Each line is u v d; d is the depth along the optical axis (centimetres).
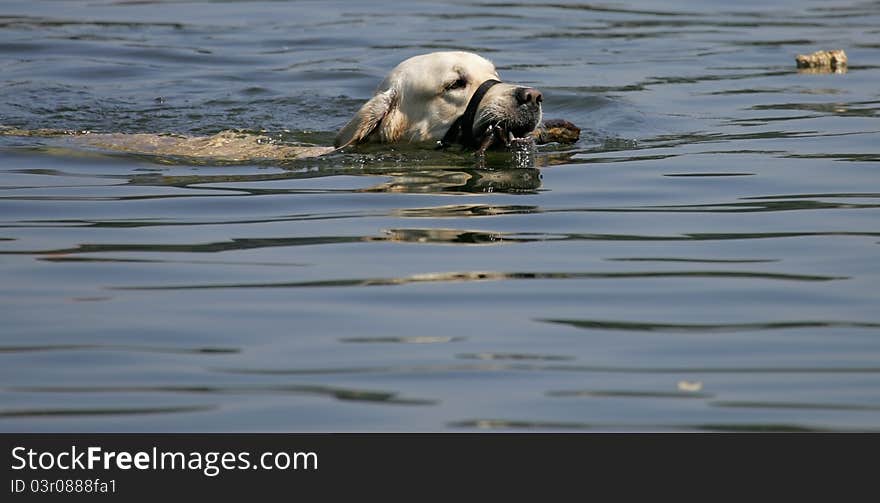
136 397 1555
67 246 2191
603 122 3291
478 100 2883
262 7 5338
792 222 2286
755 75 3956
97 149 3011
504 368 1631
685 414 1497
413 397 1547
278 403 1536
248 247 2170
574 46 4466
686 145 2984
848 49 4391
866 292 1894
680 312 1827
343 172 2758
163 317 1822
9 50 4375
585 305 1859
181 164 2883
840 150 2873
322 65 4131
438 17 5075
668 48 4444
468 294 1911
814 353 1667
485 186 2595
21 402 1538
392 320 1803
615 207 2414
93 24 4888
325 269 2036
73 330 1773
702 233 2223
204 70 4081
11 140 3106
